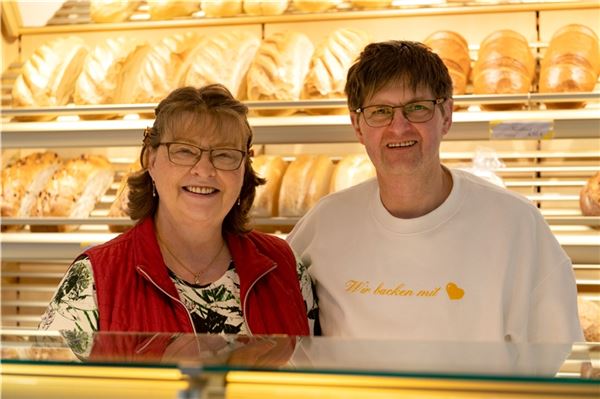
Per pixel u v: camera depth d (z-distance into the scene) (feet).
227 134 4.94
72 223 8.52
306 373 3.03
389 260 5.47
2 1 9.84
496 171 9.25
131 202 5.31
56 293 4.90
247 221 5.47
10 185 9.20
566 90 8.31
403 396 2.95
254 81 8.80
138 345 3.46
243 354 3.27
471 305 5.27
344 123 8.04
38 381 3.16
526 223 5.43
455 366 3.04
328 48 8.91
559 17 9.57
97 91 9.14
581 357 3.18
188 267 5.16
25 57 10.35
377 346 3.41
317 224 5.92
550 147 9.38
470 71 9.07
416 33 9.77
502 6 9.41
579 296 8.77
